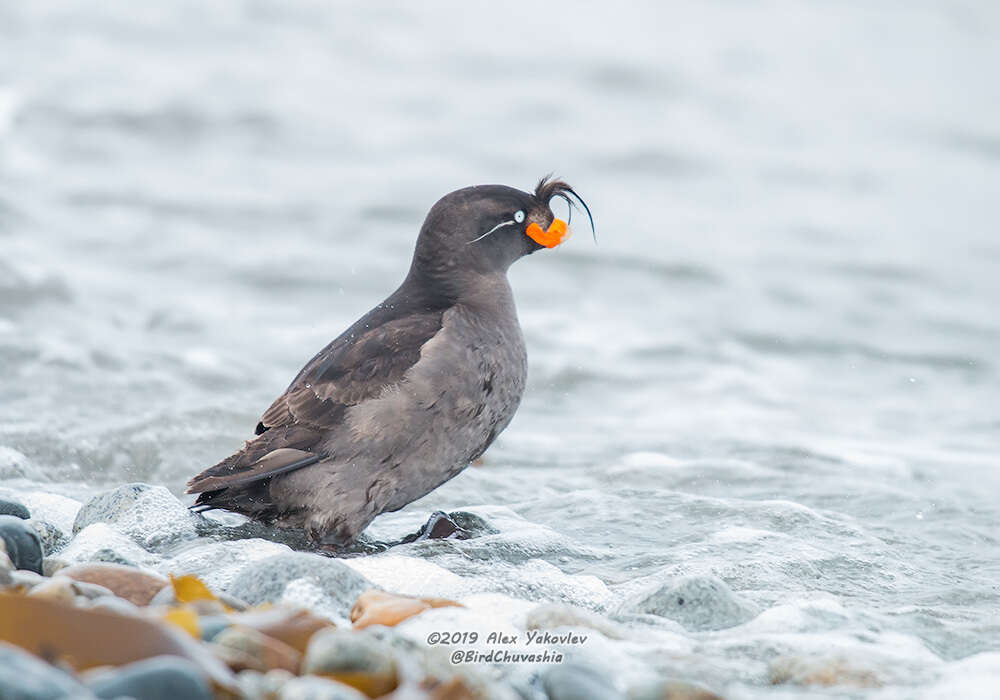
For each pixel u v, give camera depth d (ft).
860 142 105.81
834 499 33.58
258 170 86.12
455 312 27.91
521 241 29.45
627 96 113.60
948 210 88.22
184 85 104.22
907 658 20.03
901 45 139.03
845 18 146.51
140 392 41.39
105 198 75.66
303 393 27.04
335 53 119.44
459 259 28.94
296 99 103.86
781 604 23.41
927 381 51.55
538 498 33.04
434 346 26.96
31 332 47.29
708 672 19.15
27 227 67.62
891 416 45.68
